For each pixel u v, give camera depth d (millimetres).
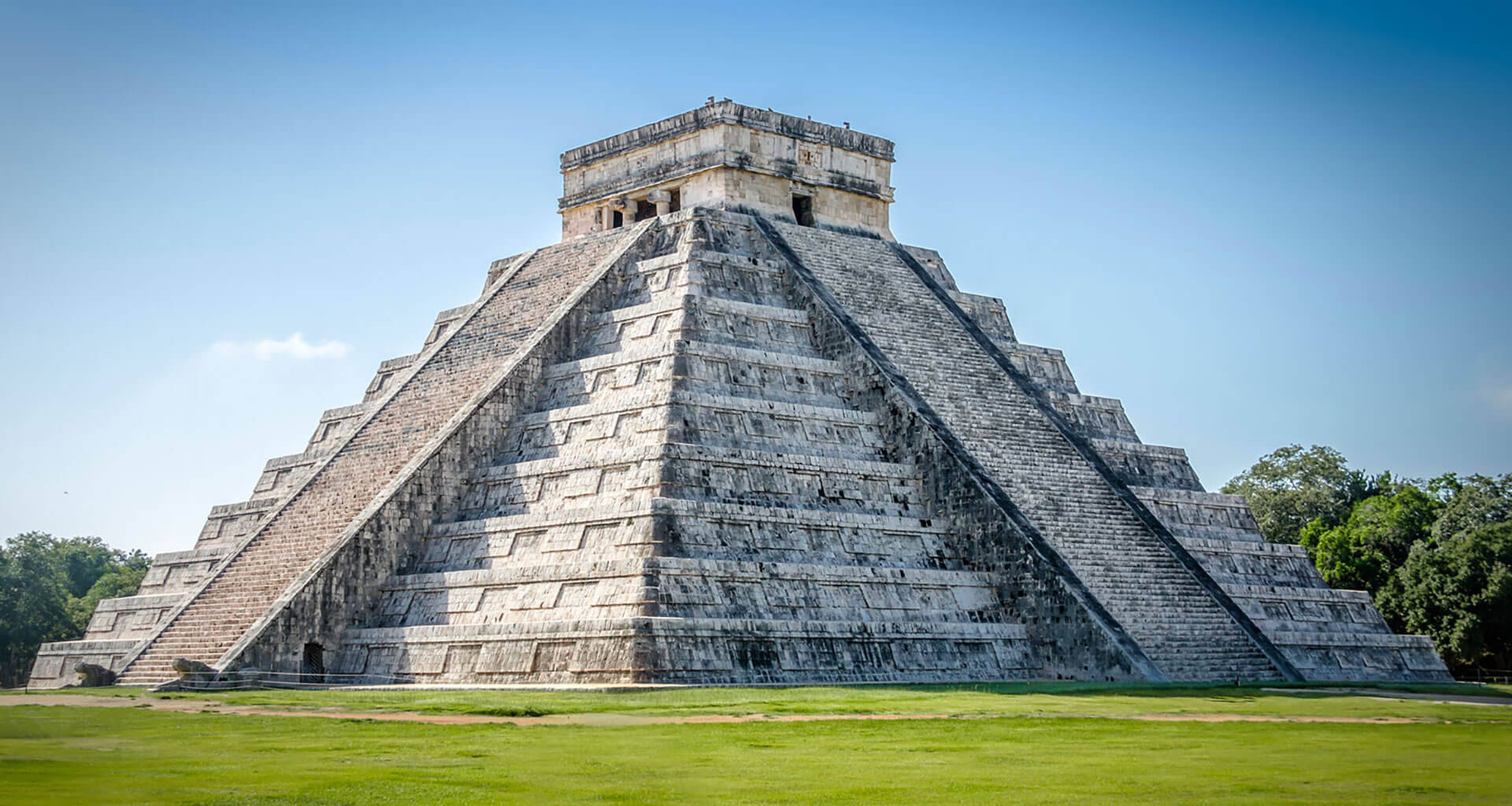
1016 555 47031
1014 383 55531
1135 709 33562
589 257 58594
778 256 56969
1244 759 24797
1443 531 75938
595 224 64125
